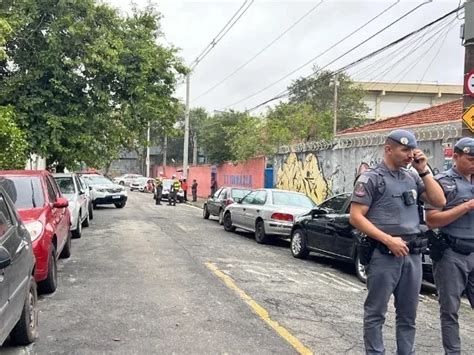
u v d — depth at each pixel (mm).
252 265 10859
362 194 4492
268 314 6977
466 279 4883
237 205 16953
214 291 8195
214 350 5512
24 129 17375
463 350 5969
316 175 22141
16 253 5070
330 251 10961
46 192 8586
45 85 18016
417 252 4516
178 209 28625
